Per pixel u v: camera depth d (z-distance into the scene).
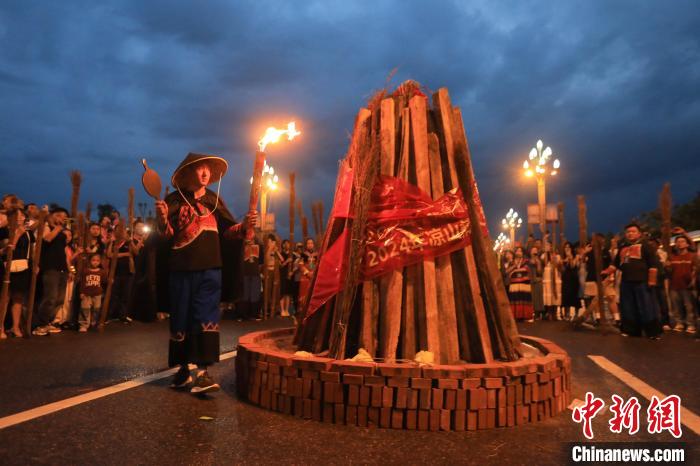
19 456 2.78
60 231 8.87
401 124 4.50
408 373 3.33
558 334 10.15
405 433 3.25
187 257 4.17
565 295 13.93
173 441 3.06
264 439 3.11
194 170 4.41
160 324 10.73
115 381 4.69
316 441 3.09
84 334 8.78
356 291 4.10
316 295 4.30
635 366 6.07
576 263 13.70
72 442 3.02
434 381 3.33
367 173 4.02
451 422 3.33
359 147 4.38
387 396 3.34
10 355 6.26
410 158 4.35
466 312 4.05
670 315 12.02
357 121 4.70
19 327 8.73
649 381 5.14
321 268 4.36
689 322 11.04
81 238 10.00
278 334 5.47
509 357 4.01
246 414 3.61
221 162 4.45
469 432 3.30
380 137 4.32
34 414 3.56
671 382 5.10
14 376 4.92
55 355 6.29
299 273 13.49
